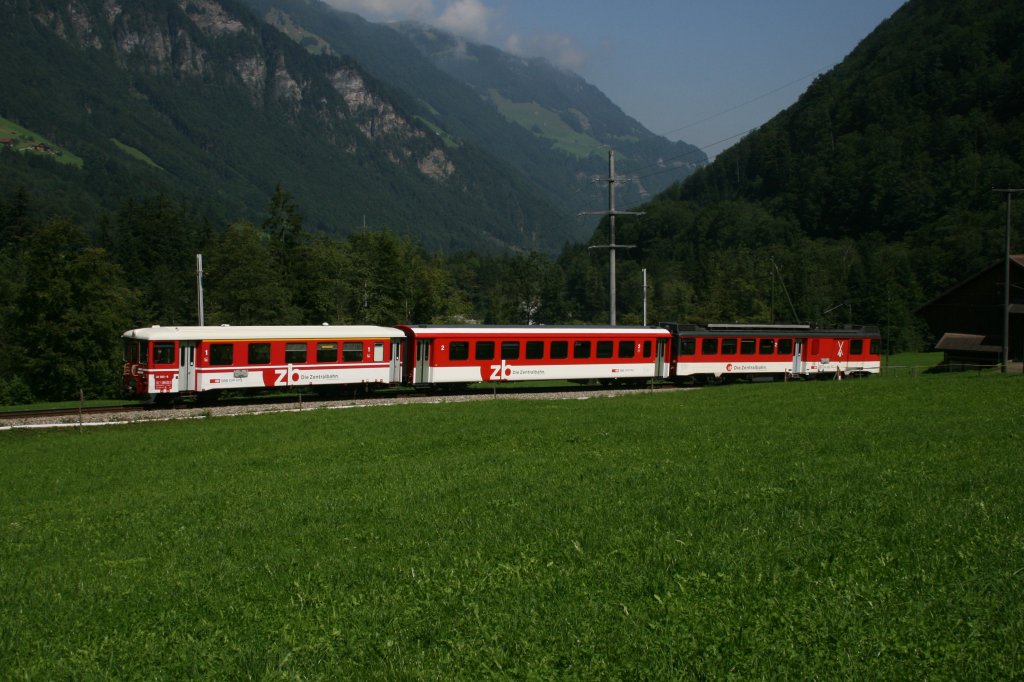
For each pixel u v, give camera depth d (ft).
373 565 42.83
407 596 37.78
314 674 30.09
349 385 141.69
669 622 32.24
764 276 380.37
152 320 329.52
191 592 41.04
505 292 510.17
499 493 58.90
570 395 143.02
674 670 28.17
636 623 32.27
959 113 597.52
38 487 74.18
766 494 53.11
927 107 620.49
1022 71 566.77
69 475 78.69
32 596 42.09
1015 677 26.40
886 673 27.09
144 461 84.07
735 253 510.58
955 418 88.28
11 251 426.51
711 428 88.94
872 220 560.61
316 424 104.78
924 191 532.32
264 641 33.42
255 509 59.62
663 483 58.80
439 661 30.37
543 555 42.63
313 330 133.90
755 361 170.60
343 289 270.26
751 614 32.65
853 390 128.88
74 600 41.11
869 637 29.50
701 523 46.73
